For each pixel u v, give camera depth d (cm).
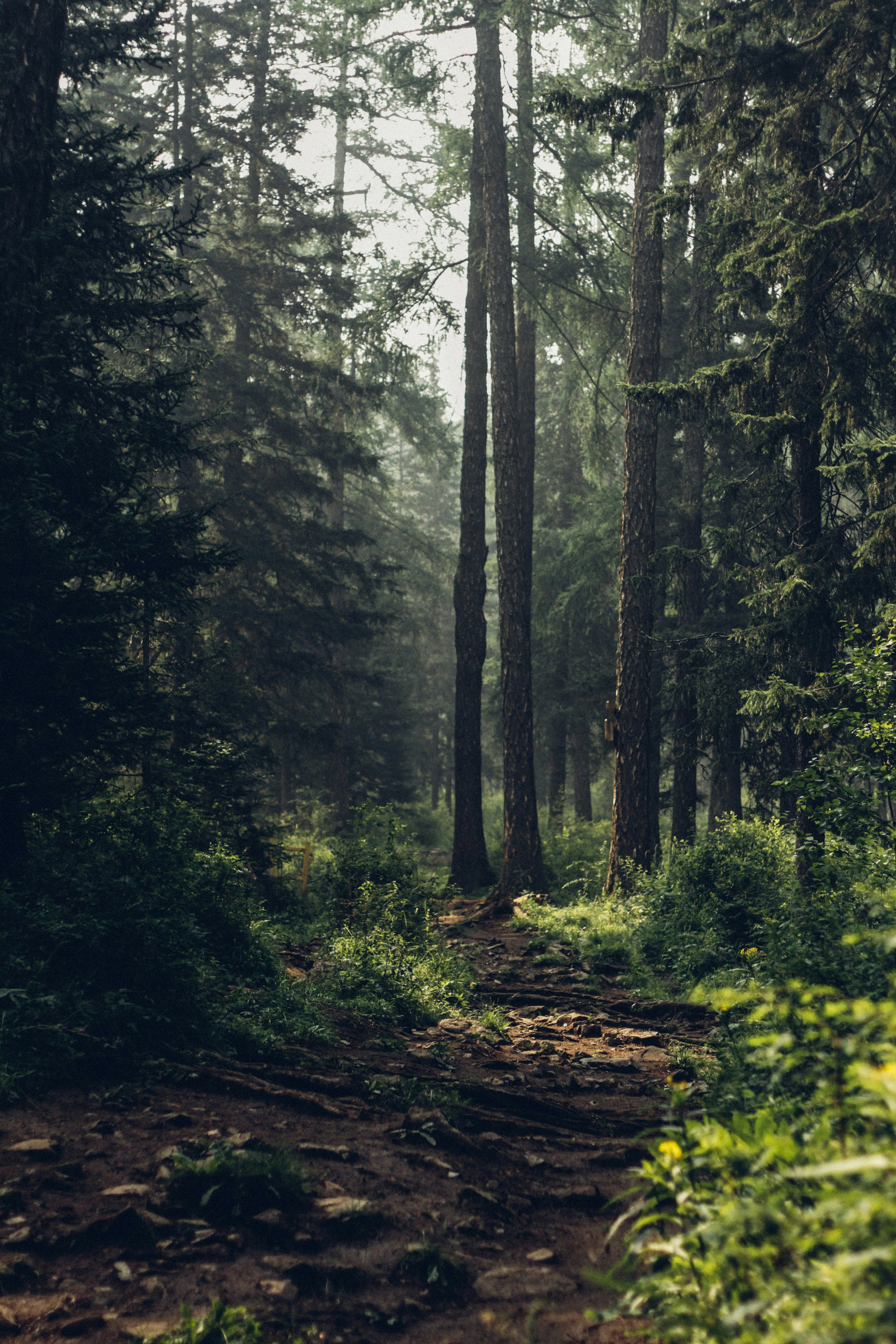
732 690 1611
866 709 920
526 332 2381
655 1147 341
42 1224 389
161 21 1340
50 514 827
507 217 2019
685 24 1270
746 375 1236
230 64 2361
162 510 1067
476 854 2238
